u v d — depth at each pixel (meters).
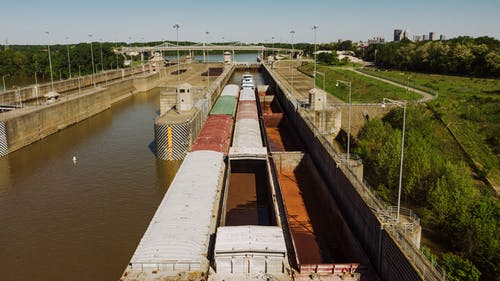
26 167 68.88
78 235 45.62
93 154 75.56
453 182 48.38
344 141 85.12
